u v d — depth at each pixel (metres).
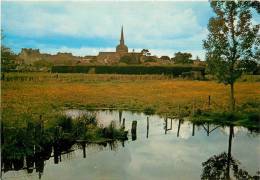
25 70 61.19
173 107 38.88
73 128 25.17
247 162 20.27
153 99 44.44
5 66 45.12
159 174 17.72
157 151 22.52
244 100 37.72
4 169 19.03
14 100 36.88
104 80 66.56
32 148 20.62
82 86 58.41
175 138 26.58
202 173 18.06
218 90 44.62
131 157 21.03
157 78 65.44
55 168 18.97
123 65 78.06
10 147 19.80
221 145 24.17
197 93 44.47
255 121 31.66
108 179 16.69
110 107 42.03
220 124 31.66
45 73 66.25
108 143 24.83
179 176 17.45
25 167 19.39
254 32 34.38
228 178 17.55
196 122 32.72
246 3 34.25
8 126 22.17
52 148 22.53
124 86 58.56
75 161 20.33
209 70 36.34
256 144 24.59
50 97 44.28
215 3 35.12
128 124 31.80
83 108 40.28
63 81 62.38
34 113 29.81
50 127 23.86
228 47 34.66
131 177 17.19
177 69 64.25
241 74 35.09
